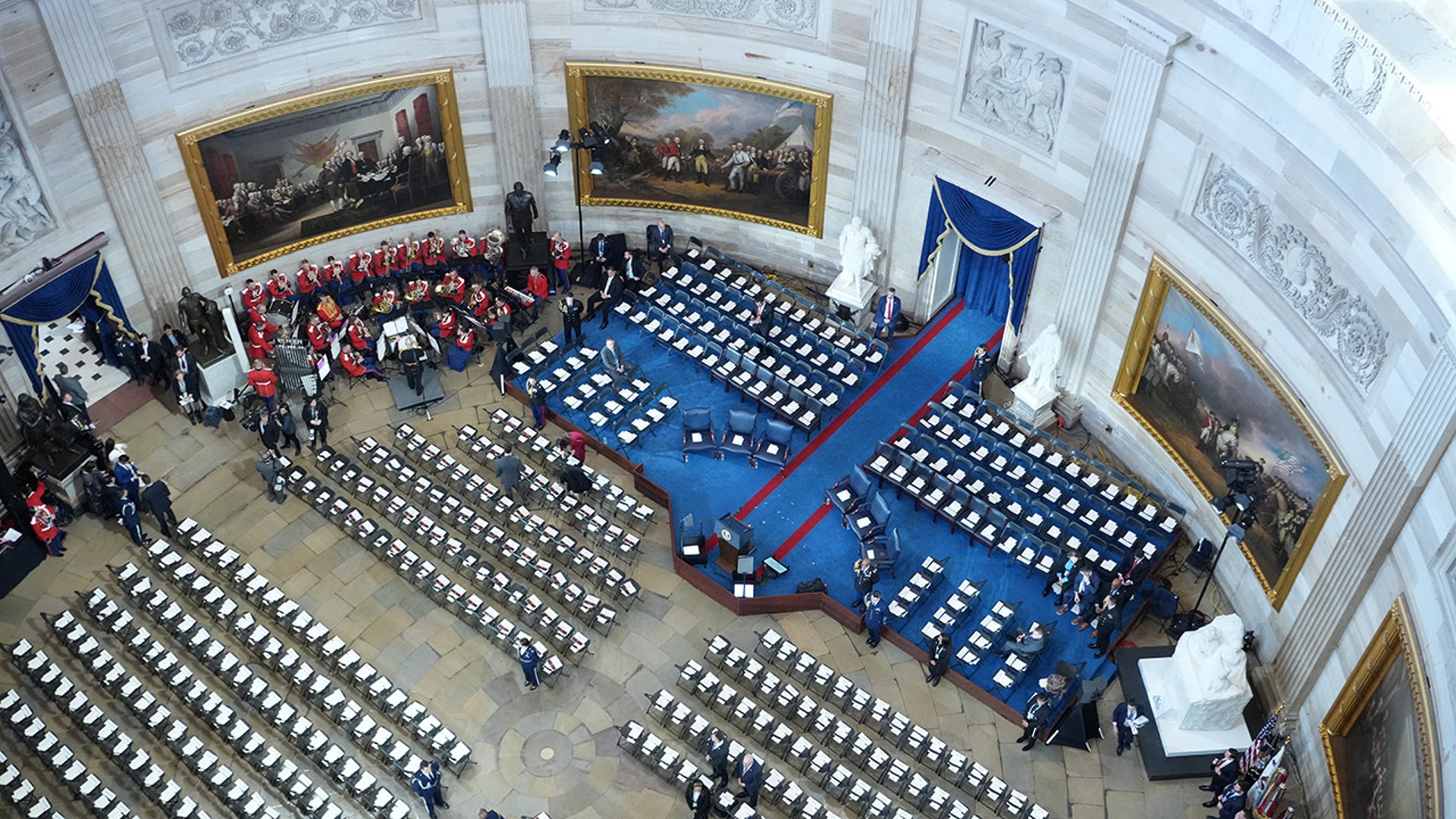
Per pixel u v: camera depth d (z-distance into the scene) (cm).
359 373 3866
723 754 2945
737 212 4131
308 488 3559
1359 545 2708
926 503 3522
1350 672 2777
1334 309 2753
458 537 3519
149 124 3497
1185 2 2836
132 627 3234
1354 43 2411
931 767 3078
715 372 3881
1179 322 3259
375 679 3145
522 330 4066
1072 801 3031
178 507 3566
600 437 3766
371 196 3966
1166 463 3512
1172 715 3123
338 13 3600
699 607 3391
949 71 3500
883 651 3312
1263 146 2811
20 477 3512
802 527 3559
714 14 3703
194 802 2923
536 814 2970
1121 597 3225
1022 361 3900
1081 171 3344
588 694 3197
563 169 4094
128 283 3700
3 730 3072
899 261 4028
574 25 3772
